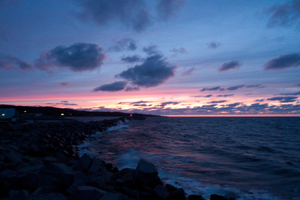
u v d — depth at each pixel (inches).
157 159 509.7
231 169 418.0
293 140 988.6
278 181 339.6
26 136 681.0
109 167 366.9
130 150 637.9
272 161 491.8
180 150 656.4
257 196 276.2
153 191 248.2
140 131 1544.0
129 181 271.6
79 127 1311.5
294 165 451.5
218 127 2250.2
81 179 239.8
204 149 680.4
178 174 377.7
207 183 328.2
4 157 317.1
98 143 816.3
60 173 239.0
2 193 195.2
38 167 282.4
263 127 2236.7
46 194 173.0
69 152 523.5
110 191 231.6
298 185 318.7
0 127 831.7
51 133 855.7
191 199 248.1
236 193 286.5
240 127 2244.1
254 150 669.3
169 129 1843.0
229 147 731.4
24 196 165.3
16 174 239.5
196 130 1731.1
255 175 375.2
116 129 1770.4
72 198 187.8
